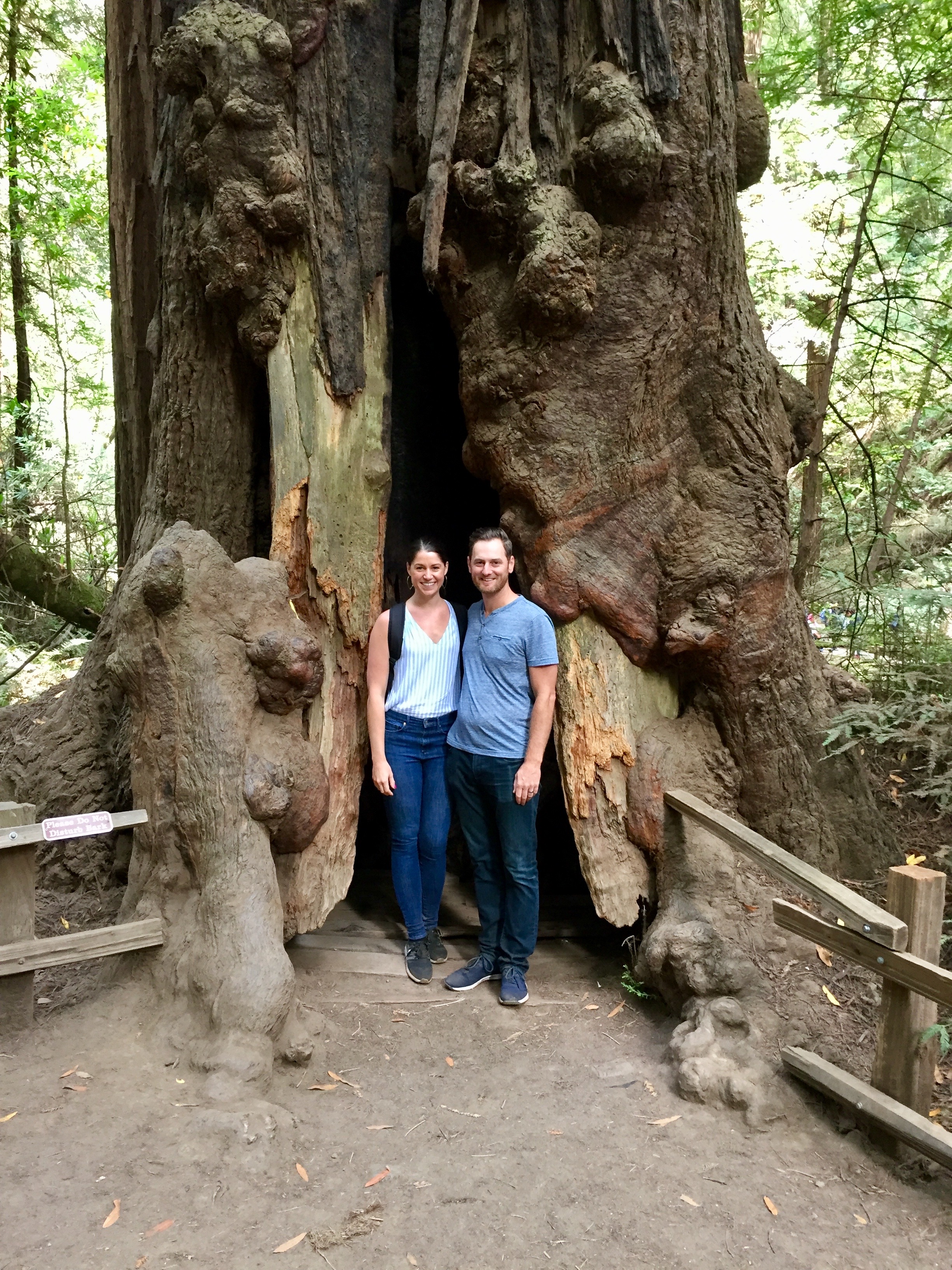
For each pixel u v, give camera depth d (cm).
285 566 398
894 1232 252
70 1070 303
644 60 384
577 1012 380
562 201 384
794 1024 331
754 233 757
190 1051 315
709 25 400
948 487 698
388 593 543
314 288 401
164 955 343
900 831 458
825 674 493
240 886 343
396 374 534
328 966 411
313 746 389
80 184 1084
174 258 434
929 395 731
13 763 486
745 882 391
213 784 349
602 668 404
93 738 478
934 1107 301
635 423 403
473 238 406
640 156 373
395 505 542
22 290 1124
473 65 399
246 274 395
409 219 405
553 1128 297
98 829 342
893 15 618
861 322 712
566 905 480
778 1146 288
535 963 423
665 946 360
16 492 977
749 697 417
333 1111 305
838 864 426
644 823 395
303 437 400
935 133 669
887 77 638
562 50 396
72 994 365
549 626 376
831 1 638
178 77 391
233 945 331
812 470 650
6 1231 235
